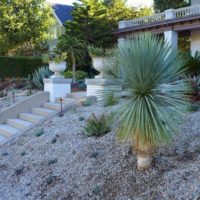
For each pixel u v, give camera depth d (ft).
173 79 12.53
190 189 11.34
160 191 11.84
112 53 13.21
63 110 25.57
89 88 25.53
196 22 48.21
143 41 12.14
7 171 17.83
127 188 12.71
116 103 12.65
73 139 18.69
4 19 72.54
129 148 15.17
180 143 14.71
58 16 83.35
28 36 74.64
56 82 30.30
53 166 16.35
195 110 18.11
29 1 74.69
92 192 13.32
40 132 21.86
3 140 23.91
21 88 43.37
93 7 60.08
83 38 58.13
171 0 80.69
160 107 11.94
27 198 14.67
